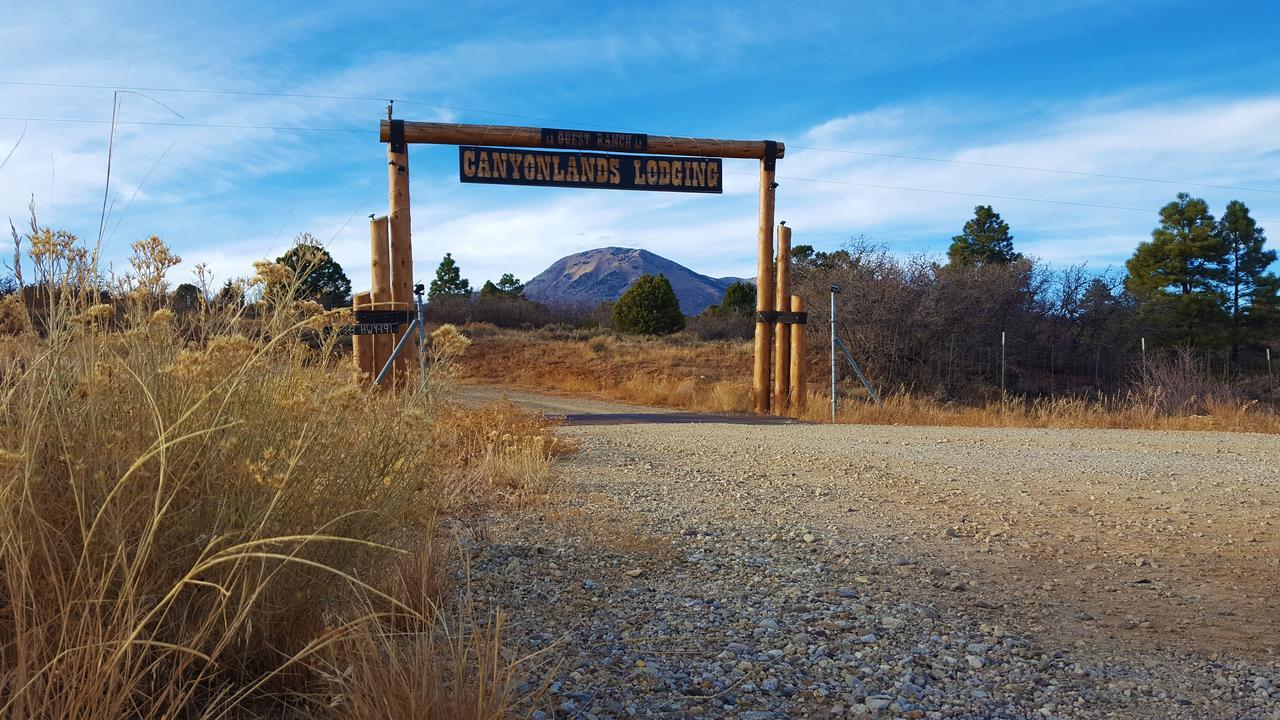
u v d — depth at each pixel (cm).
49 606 213
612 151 1653
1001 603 423
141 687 226
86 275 276
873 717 282
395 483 306
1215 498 729
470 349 3416
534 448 876
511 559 475
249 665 258
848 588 442
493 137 1566
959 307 2791
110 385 255
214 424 247
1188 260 4828
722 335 5109
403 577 338
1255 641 367
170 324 295
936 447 1119
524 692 279
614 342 3938
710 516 641
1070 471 893
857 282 2758
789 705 290
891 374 2694
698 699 289
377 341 1417
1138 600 430
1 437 227
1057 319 3269
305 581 263
